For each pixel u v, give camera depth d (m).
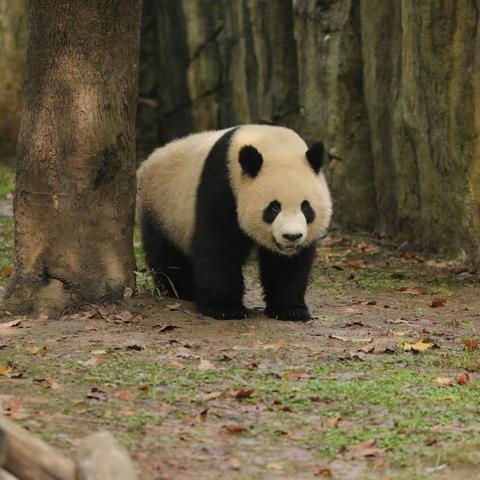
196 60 29.17
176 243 14.51
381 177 21.55
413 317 14.16
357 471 8.13
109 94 13.69
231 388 10.22
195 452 8.47
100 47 13.63
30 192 13.58
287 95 24.67
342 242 21.02
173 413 9.43
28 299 13.41
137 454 8.33
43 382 10.22
